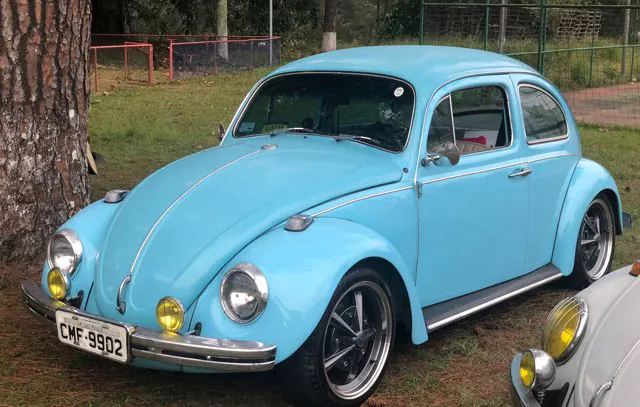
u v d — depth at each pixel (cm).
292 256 348
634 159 1067
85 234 403
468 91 470
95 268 388
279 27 3459
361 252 362
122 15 3105
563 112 555
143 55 2488
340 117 462
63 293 387
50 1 537
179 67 2203
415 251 428
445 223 444
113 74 2173
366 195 400
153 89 1864
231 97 1709
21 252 548
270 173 407
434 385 408
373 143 441
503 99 498
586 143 1190
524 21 2009
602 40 2169
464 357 446
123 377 405
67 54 554
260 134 490
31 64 536
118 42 2853
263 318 336
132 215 397
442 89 450
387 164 425
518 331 488
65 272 389
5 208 541
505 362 441
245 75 2273
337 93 468
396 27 3294
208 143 1104
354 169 412
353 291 374
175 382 401
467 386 409
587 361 281
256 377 408
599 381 268
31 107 541
